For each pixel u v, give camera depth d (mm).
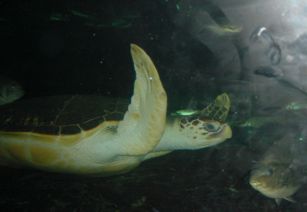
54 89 2264
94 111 1302
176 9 2119
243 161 1433
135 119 1182
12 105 1398
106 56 2258
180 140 1323
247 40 2064
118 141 1229
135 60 1099
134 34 2207
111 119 1274
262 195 1265
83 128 1250
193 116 1330
